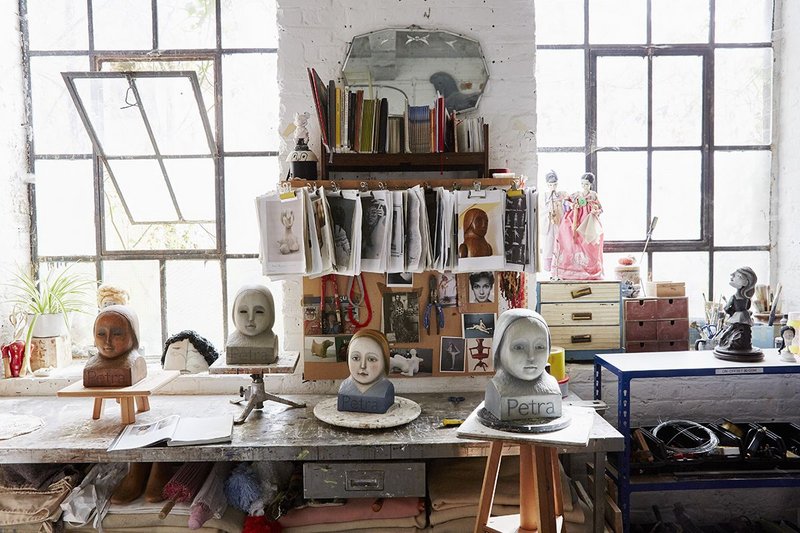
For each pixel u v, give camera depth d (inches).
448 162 95.3
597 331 106.6
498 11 100.9
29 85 111.9
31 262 113.7
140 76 100.9
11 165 108.4
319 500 85.6
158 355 115.4
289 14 99.7
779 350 101.0
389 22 100.3
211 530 81.7
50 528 80.6
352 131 93.4
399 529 84.7
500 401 72.0
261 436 82.2
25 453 77.9
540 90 116.5
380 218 92.5
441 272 97.9
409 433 82.7
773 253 118.7
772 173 118.3
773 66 117.0
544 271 112.3
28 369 105.1
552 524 69.1
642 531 105.3
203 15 112.1
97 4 111.3
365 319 100.2
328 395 102.4
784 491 112.0
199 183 113.0
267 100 112.4
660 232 118.9
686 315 107.0
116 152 108.5
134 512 81.7
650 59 116.7
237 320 90.0
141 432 83.3
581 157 117.6
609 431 81.0
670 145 118.0
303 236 90.0
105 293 103.4
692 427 99.2
